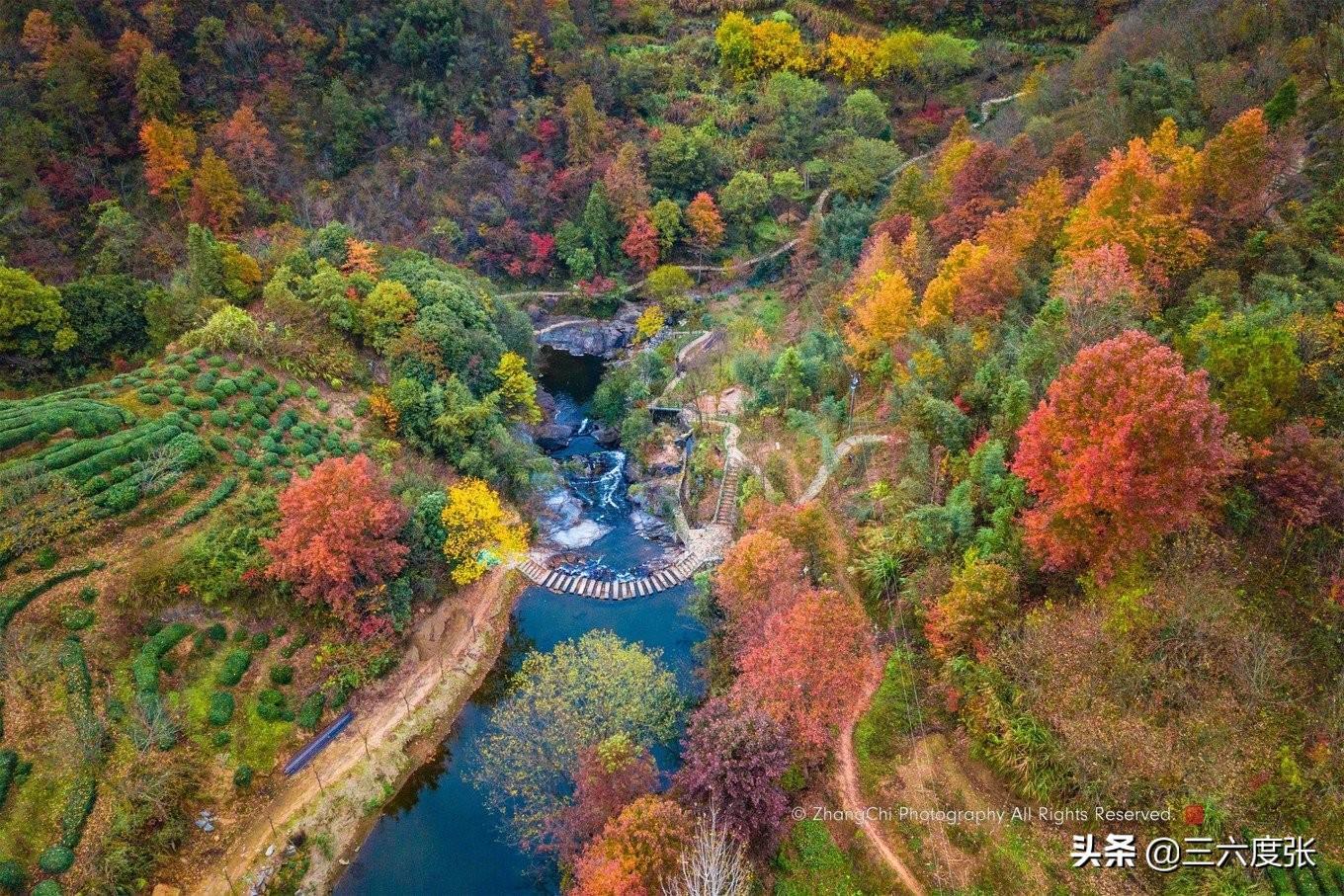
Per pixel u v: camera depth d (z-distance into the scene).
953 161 80.56
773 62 125.19
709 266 110.75
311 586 48.91
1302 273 49.22
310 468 59.66
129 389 59.25
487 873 42.75
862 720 43.56
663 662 53.97
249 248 80.62
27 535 47.06
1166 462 35.06
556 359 101.94
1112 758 36.16
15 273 62.75
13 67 90.31
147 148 90.88
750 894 36.50
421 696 51.41
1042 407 39.97
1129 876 34.19
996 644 40.38
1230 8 79.50
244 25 101.06
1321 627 36.72
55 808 39.62
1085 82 90.94
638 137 115.19
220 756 44.75
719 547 62.69
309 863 42.41
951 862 37.03
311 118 102.25
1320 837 32.28
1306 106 62.53
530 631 57.94
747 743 36.91
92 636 45.78
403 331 71.31
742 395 77.81
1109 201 54.56
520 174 109.94
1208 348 42.62
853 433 63.28
